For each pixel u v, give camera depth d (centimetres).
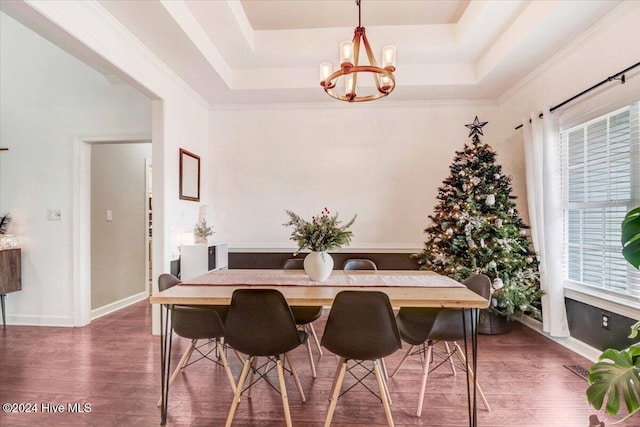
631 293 243
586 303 281
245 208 441
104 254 421
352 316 178
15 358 284
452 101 424
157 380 247
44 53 376
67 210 368
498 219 325
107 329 357
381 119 432
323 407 214
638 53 229
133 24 258
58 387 237
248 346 186
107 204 428
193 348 246
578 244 298
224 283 227
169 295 194
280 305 180
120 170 454
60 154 371
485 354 292
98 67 277
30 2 186
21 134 375
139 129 366
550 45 293
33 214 371
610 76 248
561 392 230
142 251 500
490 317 339
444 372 262
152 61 305
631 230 168
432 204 427
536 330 351
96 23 237
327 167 436
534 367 267
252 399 224
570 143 303
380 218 431
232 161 443
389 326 178
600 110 263
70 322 367
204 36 311
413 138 429
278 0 297
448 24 337
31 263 370
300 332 209
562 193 311
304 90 395
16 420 200
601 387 154
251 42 341
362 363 278
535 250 331
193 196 393
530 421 199
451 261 338
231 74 388
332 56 360
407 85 380
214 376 255
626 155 245
